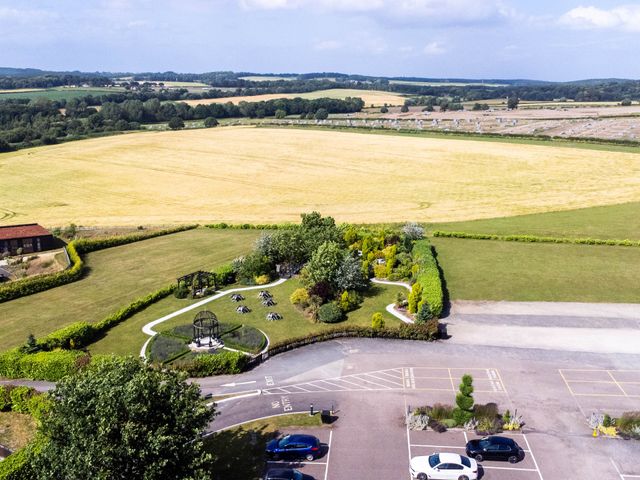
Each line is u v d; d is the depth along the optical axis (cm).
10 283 6850
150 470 2775
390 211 10394
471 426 3912
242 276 7006
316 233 7294
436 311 5600
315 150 16675
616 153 14762
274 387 4541
